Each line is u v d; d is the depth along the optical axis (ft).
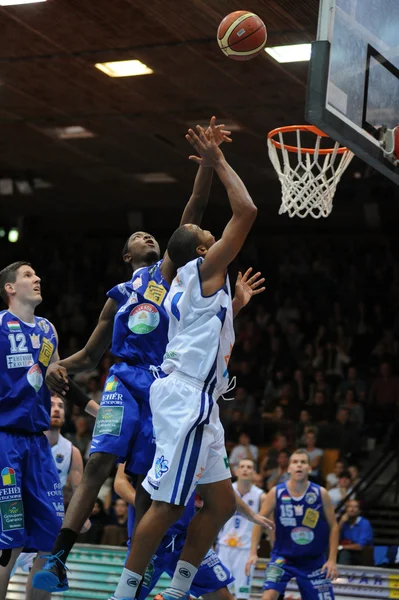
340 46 16.05
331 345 56.95
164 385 13.71
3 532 16.46
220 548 30.91
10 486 16.72
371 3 17.30
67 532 14.79
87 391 53.31
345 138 16.11
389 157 17.46
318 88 15.49
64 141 51.42
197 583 18.93
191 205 16.78
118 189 62.39
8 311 17.67
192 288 13.76
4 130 49.73
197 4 31.35
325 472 43.86
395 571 28.35
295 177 21.12
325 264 65.67
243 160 53.11
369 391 52.95
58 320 70.03
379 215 62.75
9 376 17.21
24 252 72.18
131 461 15.38
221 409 48.14
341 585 28.89
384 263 64.18
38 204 67.31
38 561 17.60
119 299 16.33
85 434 44.70
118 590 13.38
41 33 35.91
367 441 45.70
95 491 15.08
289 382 54.34
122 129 48.67
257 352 59.82
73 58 38.52
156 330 15.64
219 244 13.75
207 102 43.47
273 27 32.58
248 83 40.29
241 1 30.22
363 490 41.93
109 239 73.56
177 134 49.08
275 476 40.75
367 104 16.92
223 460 14.29
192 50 36.60
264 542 33.73
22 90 43.01
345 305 62.69
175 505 13.43
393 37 18.17
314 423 45.68
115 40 36.19
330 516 26.73
